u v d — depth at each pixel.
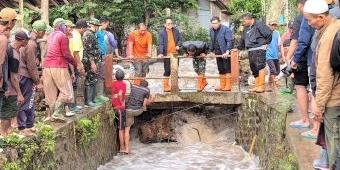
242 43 10.58
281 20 18.73
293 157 5.59
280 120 7.31
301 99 6.44
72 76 7.90
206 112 11.94
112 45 11.34
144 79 10.67
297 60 6.11
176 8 21.98
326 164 4.59
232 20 27.62
